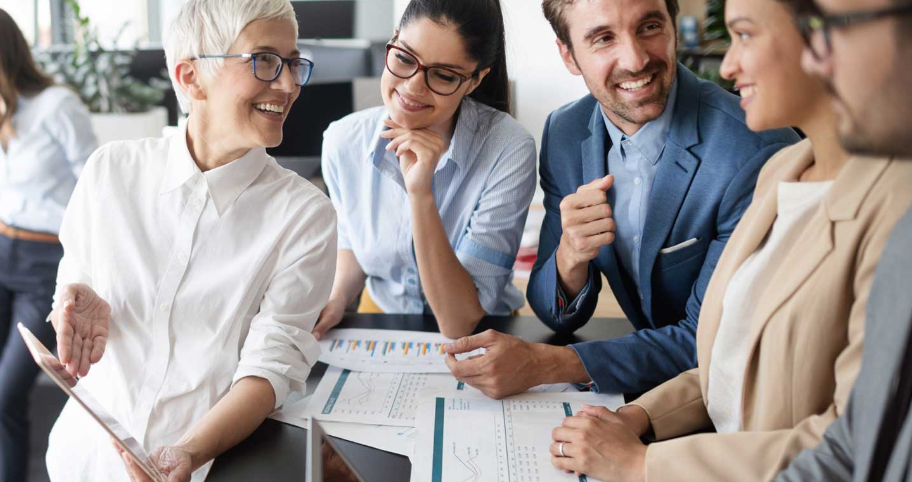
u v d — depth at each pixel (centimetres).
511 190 169
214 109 123
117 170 130
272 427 116
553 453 105
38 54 445
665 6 128
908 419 61
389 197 177
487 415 118
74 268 133
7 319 256
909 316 62
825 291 81
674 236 142
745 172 132
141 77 477
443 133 170
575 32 132
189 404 123
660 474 95
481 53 149
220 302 125
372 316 167
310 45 423
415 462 104
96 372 129
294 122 328
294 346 123
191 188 126
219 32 118
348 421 117
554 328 154
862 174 79
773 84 82
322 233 129
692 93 141
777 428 89
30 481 245
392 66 151
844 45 59
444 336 155
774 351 87
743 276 95
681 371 131
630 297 155
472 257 168
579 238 135
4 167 253
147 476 98
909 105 58
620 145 146
